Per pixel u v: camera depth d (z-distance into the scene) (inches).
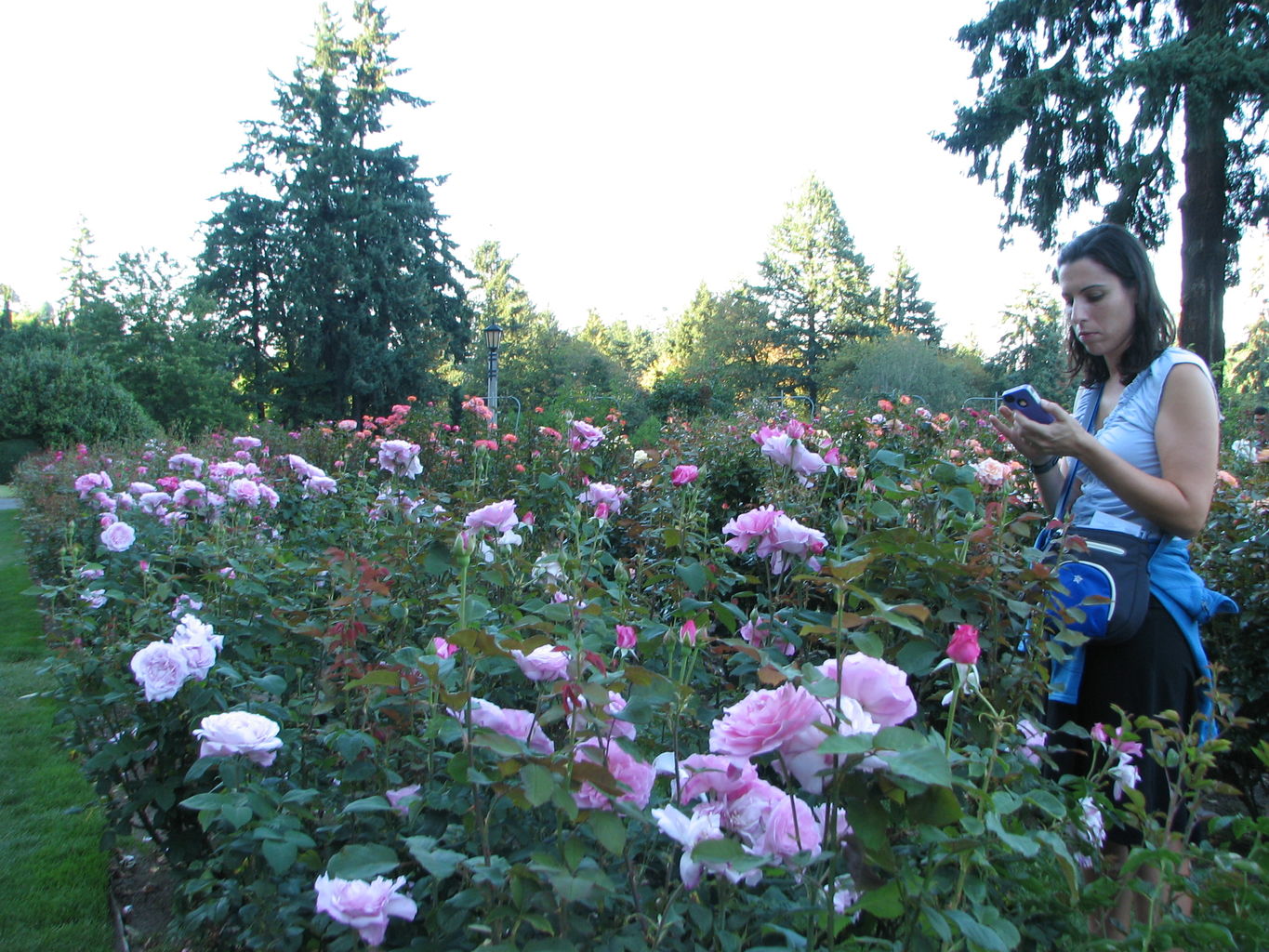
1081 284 78.0
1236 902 50.0
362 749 67.5
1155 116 614.9
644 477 192.5
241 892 68.3
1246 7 616.4
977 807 49.0
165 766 89.4
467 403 347.3
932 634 66.6
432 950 50.6
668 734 65.2
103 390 834.2
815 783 38.9
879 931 50.8
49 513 264.2
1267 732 114.0
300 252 1229.7
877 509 72.6
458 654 59.4
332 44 1323.8
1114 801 70.0
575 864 42.6
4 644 205.5
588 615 57.5
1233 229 660.1
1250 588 117.3
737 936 45.5
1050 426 71.4
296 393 1280.8
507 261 2343.8
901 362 1551.4
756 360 1991.9
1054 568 66.9
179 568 140.2
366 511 154.3
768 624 71.3
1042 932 50.4
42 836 117.0
